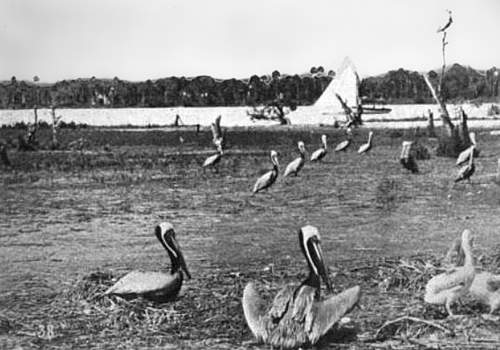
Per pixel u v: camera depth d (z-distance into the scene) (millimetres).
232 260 10188
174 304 8078
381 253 10414
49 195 16094
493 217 12781
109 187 17375
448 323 7516
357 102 27953
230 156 23578
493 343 6941
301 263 10102
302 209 14031
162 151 25719
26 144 26422
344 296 6875
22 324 7438
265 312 7027
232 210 14094
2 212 13953
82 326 7414
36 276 9375
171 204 14922
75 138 28609
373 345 6898
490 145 21750
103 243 11539
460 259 8891
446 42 20594
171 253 8133
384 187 16031
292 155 23625
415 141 24656
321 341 6855
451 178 17703
